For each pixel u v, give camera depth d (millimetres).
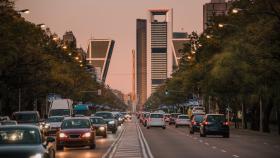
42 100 128875
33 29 83125
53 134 71312
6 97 96562
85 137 47062
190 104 169875
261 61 70062
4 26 66312
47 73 96375
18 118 65375
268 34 66875
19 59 78938
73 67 149125
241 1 80062
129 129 105438
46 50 115812
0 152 21750
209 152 44062
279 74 70000
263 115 94625
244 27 83500
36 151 22078
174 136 75062
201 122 75312
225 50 91188
